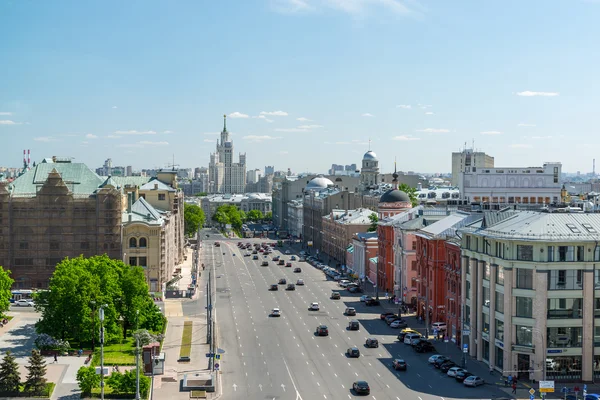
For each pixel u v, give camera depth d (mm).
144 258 181375
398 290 171750
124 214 186000
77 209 177625
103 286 121312
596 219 105000
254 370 106375
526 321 100125
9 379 90812
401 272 169250
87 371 90562
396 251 173375
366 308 163500
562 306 99312
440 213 167750
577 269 99312
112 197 178125
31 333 130375
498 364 105438
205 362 111375
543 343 98438
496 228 107500
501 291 104000
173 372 104562
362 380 99062
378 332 136250
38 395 90688
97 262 130375
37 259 176750
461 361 111938
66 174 194875
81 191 191375
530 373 99312
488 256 108188
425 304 141375
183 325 142000
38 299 120125
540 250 99188
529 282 100375
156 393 94000
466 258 118562
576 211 109812
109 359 109062
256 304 169000
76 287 116375
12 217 176250
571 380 99250
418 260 151250
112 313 119250
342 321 147250
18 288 176375
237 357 114875
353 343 126062
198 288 196500
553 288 99250
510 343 101125
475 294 113938
